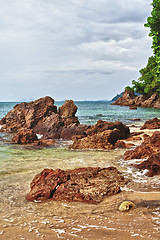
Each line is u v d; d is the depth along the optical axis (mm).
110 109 72188
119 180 6309
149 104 82812
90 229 3707
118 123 16969
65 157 10883
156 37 40562
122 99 106938
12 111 24641
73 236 3451
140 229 3576
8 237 3492
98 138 13805
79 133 18219
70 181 6066
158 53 41594
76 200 5422
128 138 15688
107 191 5656
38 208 4977
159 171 7430
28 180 7188
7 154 11758
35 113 22562
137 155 10047
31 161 9984
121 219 4094
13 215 4547
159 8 40000
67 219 4238
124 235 3391
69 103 23391
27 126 22250
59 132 18953
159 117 37625
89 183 5988
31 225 3988
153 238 3232
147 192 5570
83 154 11617
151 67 83375
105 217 4254
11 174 7867
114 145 14148
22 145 14844
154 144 9977
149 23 40812
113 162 9570
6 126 23875
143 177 7113
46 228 3828
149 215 4176
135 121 31500
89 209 4785
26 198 5672
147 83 85938
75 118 22719
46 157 10898
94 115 47781
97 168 7098
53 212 4684
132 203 4781
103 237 3361
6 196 5812
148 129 19844
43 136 19062
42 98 23703
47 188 5773
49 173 6535
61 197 5570
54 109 23438
